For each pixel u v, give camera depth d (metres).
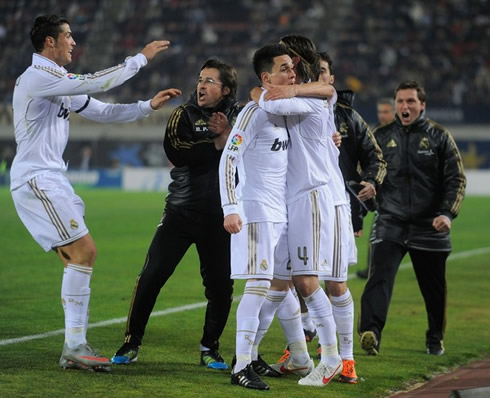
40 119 9.52
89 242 9.64
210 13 69.31
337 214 9.58
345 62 65.00
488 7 68.56
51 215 9.47
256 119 8.97
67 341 9.61
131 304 10.30
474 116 59.84
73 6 69.00
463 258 23.78
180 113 10.12
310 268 9.19
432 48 66.31
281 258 9.41
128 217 34.66
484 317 15.12
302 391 9.10
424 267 12.22
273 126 9.05
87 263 9.63
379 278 12.02
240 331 9.19
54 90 9.34
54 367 9.73
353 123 11.69
